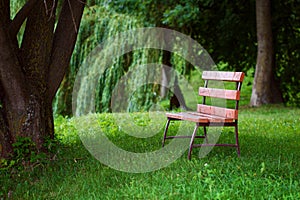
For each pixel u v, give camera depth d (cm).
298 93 1803
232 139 811
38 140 642
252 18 1669
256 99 1540
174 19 1550
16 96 633
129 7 1577
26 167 601
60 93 1470
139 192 486
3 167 593
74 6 706
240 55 1769
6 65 615
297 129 953
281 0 1633
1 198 501
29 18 677
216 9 1662
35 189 521
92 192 497
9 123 635
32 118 640
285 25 1673
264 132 908
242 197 456
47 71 691
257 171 539
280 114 1255
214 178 521
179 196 465
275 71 1681
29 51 670
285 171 551
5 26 633
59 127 1020
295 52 1684
